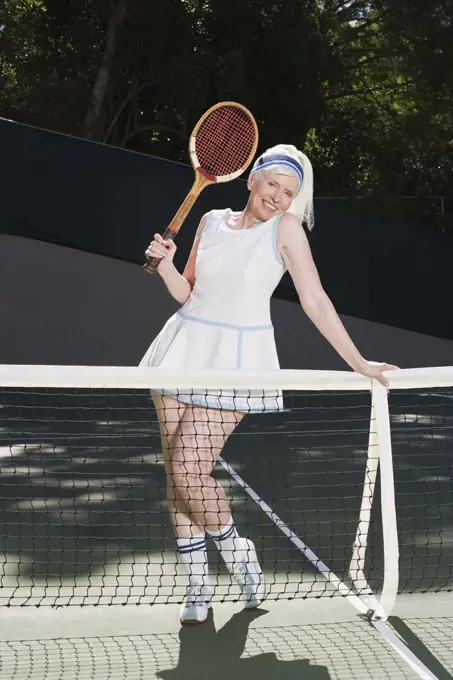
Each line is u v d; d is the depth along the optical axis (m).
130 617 3.04
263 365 3.04
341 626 2.96
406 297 13.35
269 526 4.40
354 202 13.07
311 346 13.33
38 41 18.12
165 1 16.05
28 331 12.88
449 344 13.52
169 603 3.00
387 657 2.67
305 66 15.98
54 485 5.40
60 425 8.55
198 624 2.99
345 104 19.67
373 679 2.49
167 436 3.11
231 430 3.11
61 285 12.86
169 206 12.65
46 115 17.92
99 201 12.67
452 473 6.08
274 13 16.08
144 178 12.62
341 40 18.86
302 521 4.52
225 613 3.11
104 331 12.99
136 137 18.62
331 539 4.13
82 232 12.71
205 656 2.68
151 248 3.19
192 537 3.08
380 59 19.30
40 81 17.97
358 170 16.62
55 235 12.68
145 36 16.09
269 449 7.15
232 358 3.01
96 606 3.09
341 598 3.27
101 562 3.67
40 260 12.82
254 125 3.48
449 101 17.84
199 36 16.70
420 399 11.26
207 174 3.34
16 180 12.57
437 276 13.42
